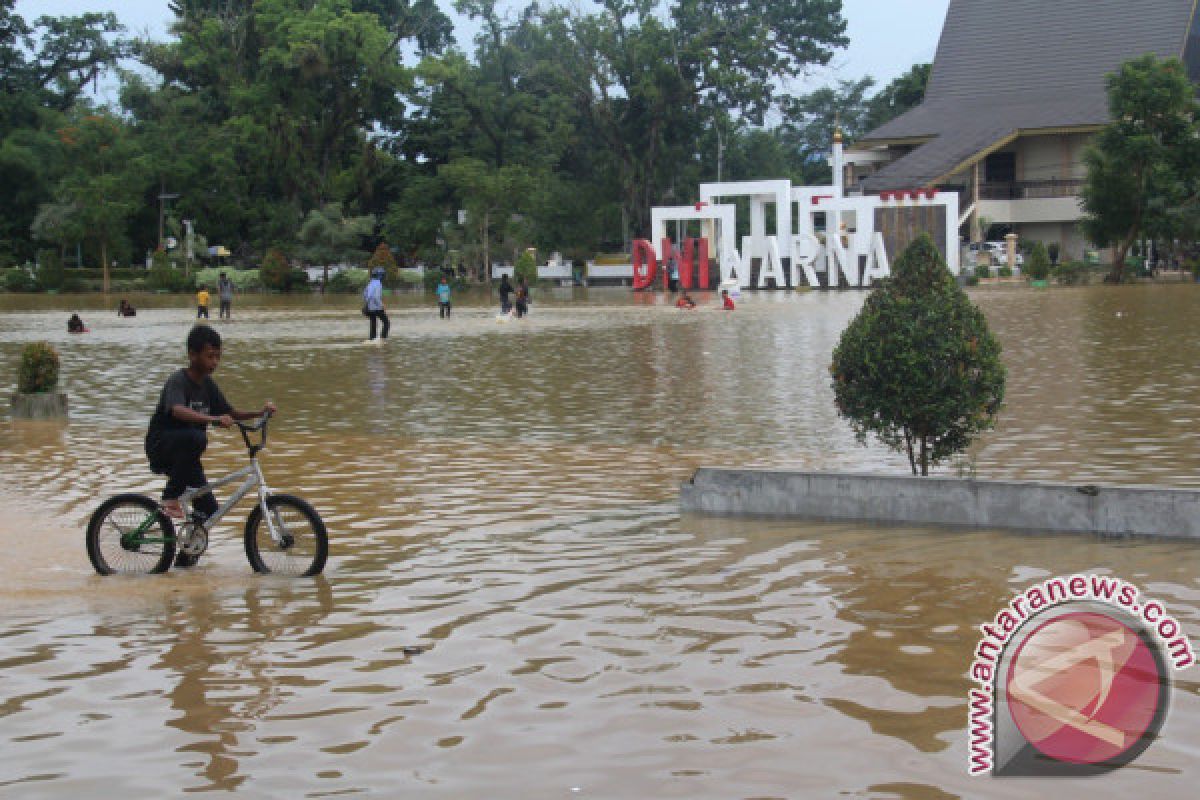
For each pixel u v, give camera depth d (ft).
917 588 23.43
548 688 18.35
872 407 31.60
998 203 232.73
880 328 31.22
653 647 20.17
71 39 310.04
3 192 274.77
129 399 59.47
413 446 42.68
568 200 269.85
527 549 27.27
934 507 29.22
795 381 59.98
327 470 38.19
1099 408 47.50
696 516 30.63
